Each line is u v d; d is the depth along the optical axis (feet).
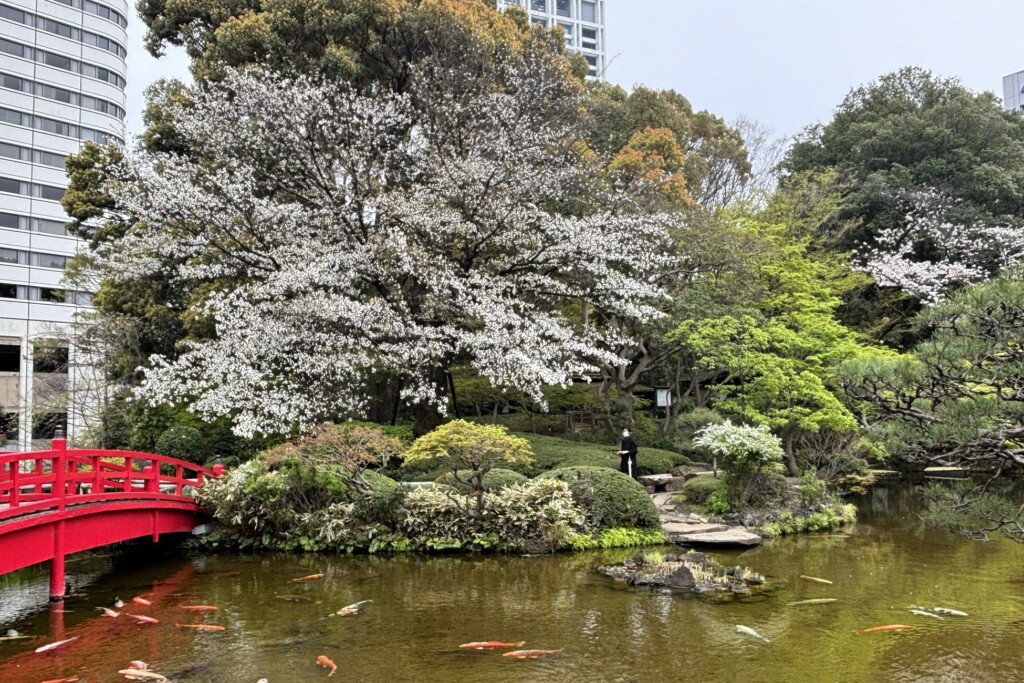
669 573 29.58
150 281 57.52
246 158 49.75
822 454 52.03
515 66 58.90
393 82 57.67
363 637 22.65
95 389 57.98
